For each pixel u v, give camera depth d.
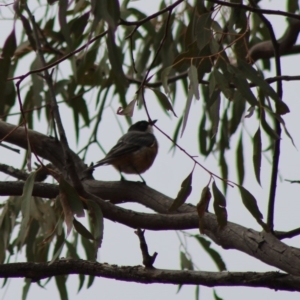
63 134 6.58
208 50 7.53
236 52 7.84
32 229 10.48
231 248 6.54
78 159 9.10
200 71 7.51
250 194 6.11
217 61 6.96
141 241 6.36
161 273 6.28
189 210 7.38
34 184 7.24
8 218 10.18
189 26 8.56
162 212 7.59
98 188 8.16
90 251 10.52
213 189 6.19
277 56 7.38
